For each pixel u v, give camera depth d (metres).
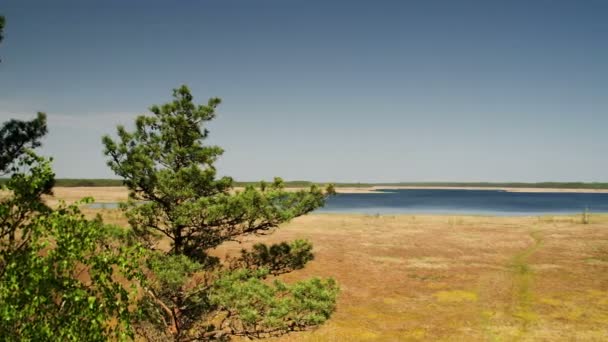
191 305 13.52
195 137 13.38
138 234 13.31
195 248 13.48
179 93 13.50
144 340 14.18
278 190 13.20
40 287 6.39
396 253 40.72
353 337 20.28
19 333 6.36
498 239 49.62
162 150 13.17
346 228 60.19
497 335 20.61
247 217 12.69
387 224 66.06
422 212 107.50
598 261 36.88
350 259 37.75
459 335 20.61
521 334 20.70
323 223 67.06
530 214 99.88
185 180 12.38
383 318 22.98
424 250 42.44
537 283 29.89
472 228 60.72
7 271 6.24
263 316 11.46
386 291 28.11
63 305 6.76
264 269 13.31
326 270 33.59
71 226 6.86
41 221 6.66
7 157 9.38
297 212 12.62
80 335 6.64
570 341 19.78
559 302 25.61
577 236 51.84
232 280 12.34
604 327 21.50
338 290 12.44
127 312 7.20
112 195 127.50
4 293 6.08
